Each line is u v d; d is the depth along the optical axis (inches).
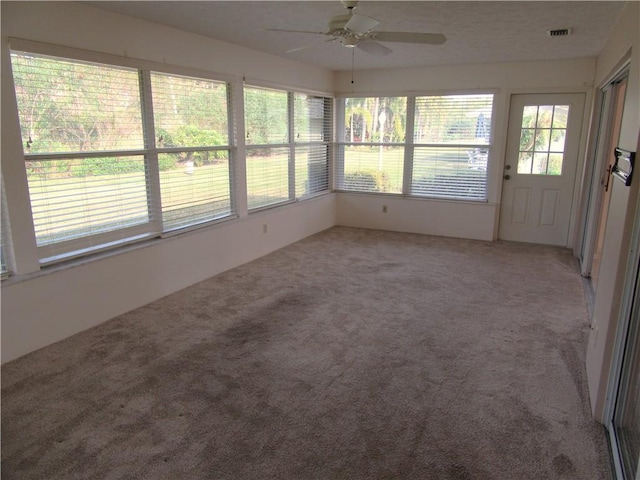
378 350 113.0
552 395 93.6
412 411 88.4
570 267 183.8
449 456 76.0
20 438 80.2
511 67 211.3
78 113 120.2
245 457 75.7
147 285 144.0
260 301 146.2
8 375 101.0
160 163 146.9
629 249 75.9
